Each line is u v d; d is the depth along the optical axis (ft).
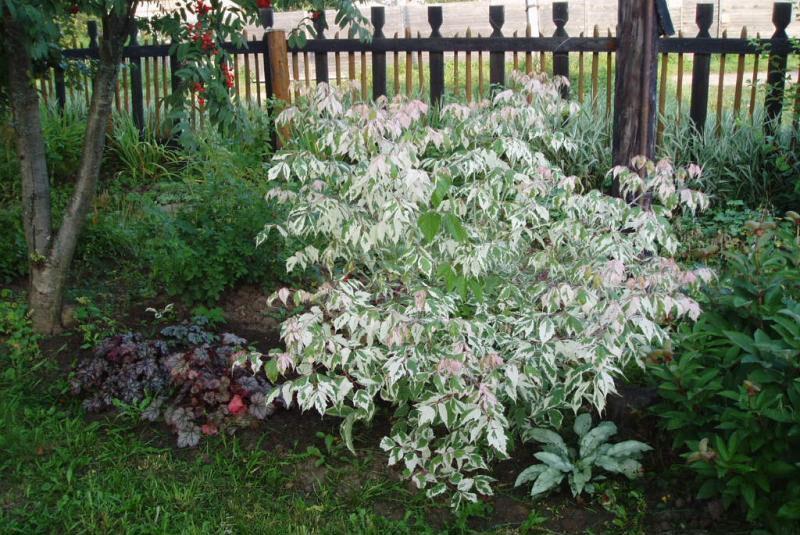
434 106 22.67
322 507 10.14
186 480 10.66
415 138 10.75
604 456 10.16
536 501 10.28
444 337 10.70
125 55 26.35
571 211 10.68
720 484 9.22
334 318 11.03
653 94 16.31
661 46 21.02
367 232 10.80
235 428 11.62
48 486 10.34
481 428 9.59
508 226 11.52
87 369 12.43
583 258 10.79
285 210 15.88
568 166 20.93
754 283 10.76
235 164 16.94
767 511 8.93
